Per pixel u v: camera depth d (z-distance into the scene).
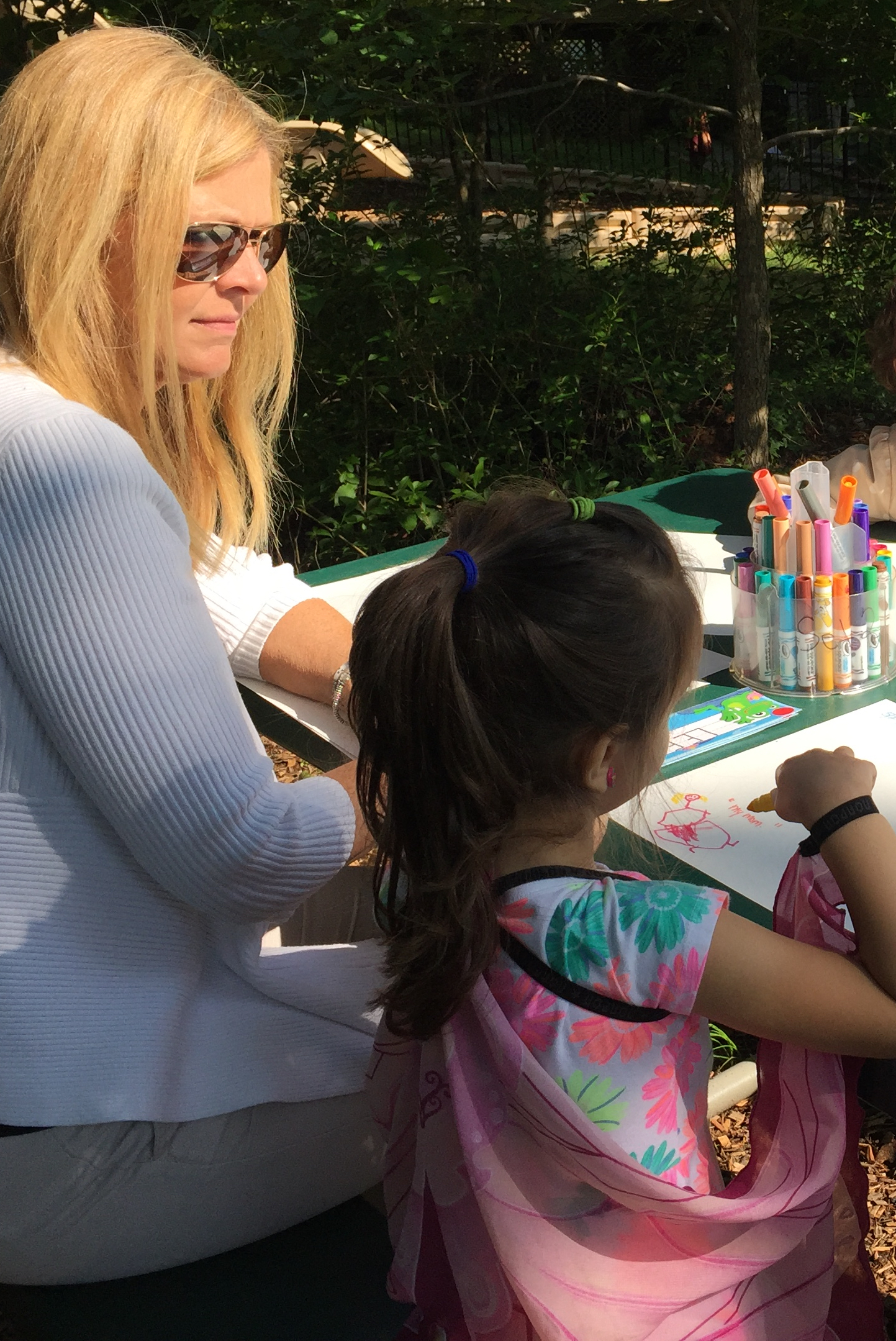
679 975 1.02
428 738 1.05
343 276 5.50
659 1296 1.07
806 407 6.93
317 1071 1.36
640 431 6.16
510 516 1.09
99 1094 1.24
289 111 5.28
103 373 1.41
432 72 6.11
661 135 8.00
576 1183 1.09
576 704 1.02
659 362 6.26
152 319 1.38
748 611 1.83
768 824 1.49
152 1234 1.33
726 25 5.56
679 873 1.41
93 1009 1.23
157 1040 1.26
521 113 8.66
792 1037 1.04
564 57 7.57
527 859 1.11
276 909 1.27
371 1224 1.43
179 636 1.17
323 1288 1.33
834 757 1.13
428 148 7.05
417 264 5.16
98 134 1.31
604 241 7.86
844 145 7.95
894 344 2.28
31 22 3.88
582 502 1.09
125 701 1.14
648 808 1.54
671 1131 1.07
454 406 5.85
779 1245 1.09
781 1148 1.11
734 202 5.75
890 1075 1.12
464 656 1.02
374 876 1.21
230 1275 1.36
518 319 6.20
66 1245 1.30
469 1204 1.15
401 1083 1.23
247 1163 1.34
